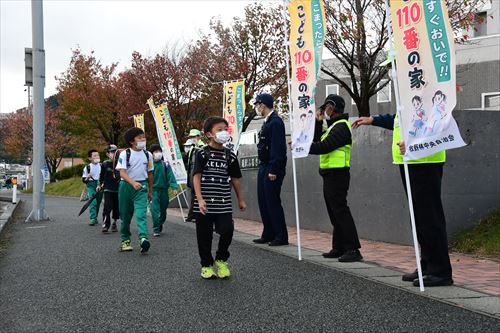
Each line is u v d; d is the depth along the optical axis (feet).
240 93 38.22
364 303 14.90
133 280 18.35
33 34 45.14
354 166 28.71
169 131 40.52
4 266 21.54
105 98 100.12
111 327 13.11
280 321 13.38
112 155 34.04
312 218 32.86
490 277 18.24
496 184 25.43
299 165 33.99
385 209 26.91
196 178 18.35
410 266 20.45
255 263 21.30
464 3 39.68
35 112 44.55
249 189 41.34
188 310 14.48
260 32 69.26
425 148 15.74
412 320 13.25
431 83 15.62
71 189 115.24
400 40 16.37
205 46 76.48
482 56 88.33
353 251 21.58
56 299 15.94
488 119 25.35
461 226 24.63
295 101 22.45
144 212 24.63
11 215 46.14
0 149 190.90
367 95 46.03
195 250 25.14
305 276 18.65
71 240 29.76
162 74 82.12
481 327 12.62
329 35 43.32
